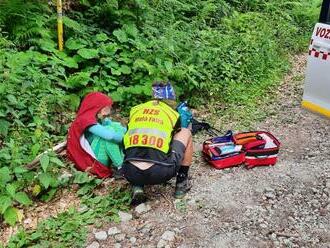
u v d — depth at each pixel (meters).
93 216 3.85
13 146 4.12
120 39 6.11
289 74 7.62
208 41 7.25
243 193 4.23
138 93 5.70
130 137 3.85
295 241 3.61
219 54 6.99
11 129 4.62
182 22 7.45
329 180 4.47
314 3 10.06
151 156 3.75
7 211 3.71
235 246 3.55
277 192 4.26
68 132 4.58
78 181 4.14
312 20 9.92
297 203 4.10
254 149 4.62
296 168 4.70
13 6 5.73
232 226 3.78
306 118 5.91
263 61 7.39
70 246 3.52
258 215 3.92
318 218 3.90
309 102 5.88
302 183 4.41
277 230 3.74
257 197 4.18
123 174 3.92
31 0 6.07
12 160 4.04
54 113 5.16
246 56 7.23
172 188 4.30
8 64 4.88
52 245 3.50
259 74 7.12
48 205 3.97
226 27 8.10
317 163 4.81
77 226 3.71
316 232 3.72
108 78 5.76
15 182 3.96
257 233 3.70
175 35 6.73
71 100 5.43
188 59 6.37
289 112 6.10
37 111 4.80
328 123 5.76
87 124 4.28
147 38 6.55
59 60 5.49
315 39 5.50
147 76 5.93
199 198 4.14
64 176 4.27
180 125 4.03
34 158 4.14
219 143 4.78
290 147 5.17
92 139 4.35
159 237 3.64
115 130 4.43
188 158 4.05
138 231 3.71
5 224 3.71
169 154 3.81
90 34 6.31
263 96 6.64
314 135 5.46
